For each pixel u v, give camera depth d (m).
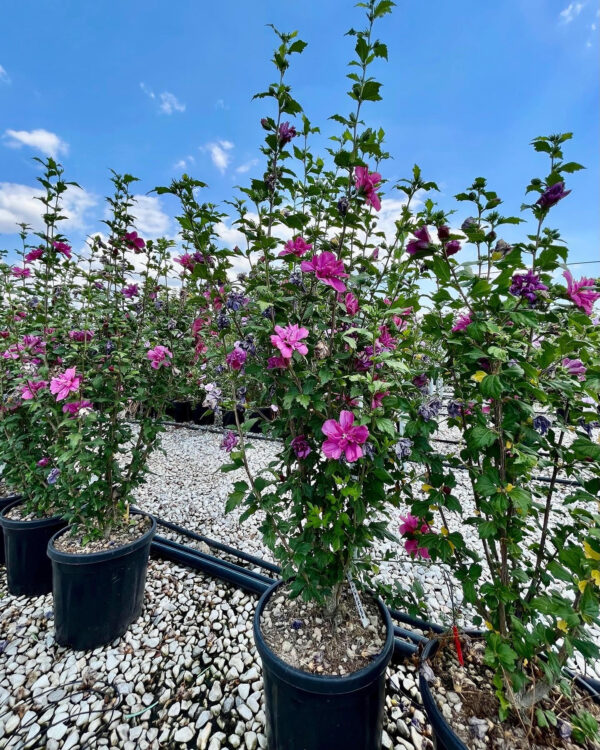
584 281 1.09
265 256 1.32
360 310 1.48
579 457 1.14
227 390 1.80
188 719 1.62
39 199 2.03
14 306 2.44
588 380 0.97
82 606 1.92
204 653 1.93
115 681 1.79
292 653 1.34
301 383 1.32
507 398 1.06
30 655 1.92
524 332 1.23
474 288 1.01
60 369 2.31
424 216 1.31
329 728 1.20
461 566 1.27
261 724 1.59
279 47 1.23
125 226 2.24
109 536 2.24
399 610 2.10
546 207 1.10
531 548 1.26
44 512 2.50
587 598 0.94
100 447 2.23
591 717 1.02
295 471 1.52
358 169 1.26
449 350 1.21
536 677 1.18
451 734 1.06
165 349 2.21
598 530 0.92
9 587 2.42
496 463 1.19
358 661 1.31
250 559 2.62
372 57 1.20
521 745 1.07
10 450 2.47
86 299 2.23
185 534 2.95
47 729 1.58
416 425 1.22
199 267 1.32
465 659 1.33
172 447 5.08
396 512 3.15
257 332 1.42
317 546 1.43
